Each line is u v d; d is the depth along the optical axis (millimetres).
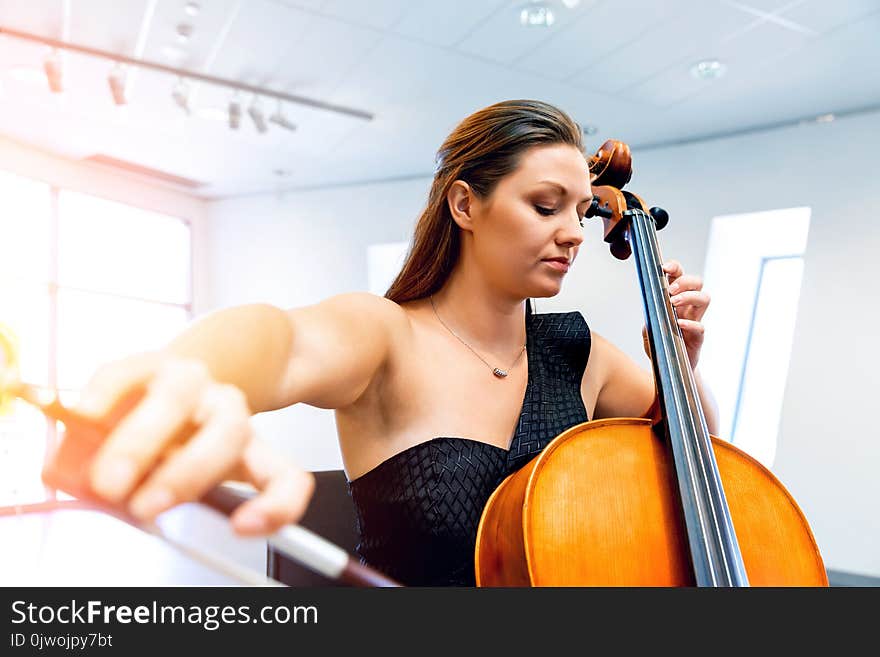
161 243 9266
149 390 293
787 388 6355
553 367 1157
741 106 6164
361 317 930
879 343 5973
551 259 1012
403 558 982
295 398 754
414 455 979
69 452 276
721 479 1011
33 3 4766
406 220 8547
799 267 7453
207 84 5934
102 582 4254
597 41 5066
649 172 7273
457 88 5898
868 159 6148
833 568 5957
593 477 932
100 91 6160
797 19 4715
